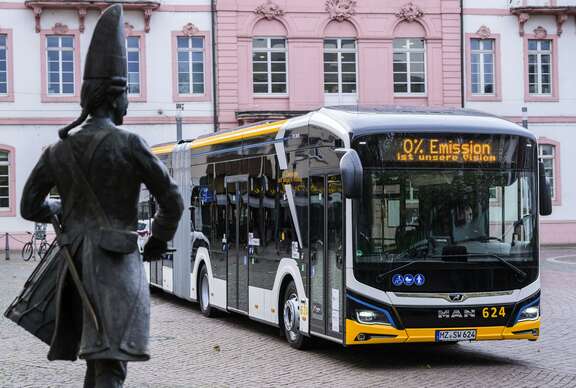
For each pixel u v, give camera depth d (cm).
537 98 4509
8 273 2912
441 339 1191
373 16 4381
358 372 1171
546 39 4519
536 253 1238
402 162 1195
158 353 1349
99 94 585
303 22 4328
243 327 1661
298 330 1368
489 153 1223
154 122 4247
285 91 4338
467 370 1181
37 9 4128
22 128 4159
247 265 1585
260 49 4322
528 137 1245
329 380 1110
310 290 1310
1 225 4119
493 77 4497
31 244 3600
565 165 4516
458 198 1208
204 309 1839
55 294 583
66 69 4200
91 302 556
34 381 1095
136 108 4238
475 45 4488
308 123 1319
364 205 1180
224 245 1708
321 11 4341
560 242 4481
